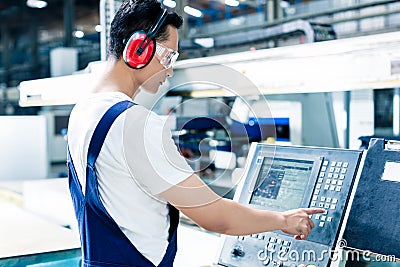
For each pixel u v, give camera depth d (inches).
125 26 48.3
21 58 292.2
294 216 47.7
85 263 49.4
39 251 71.3
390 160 47.7
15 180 144.6
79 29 173.2
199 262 61.2
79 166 49.2
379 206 46.3
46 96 100.2
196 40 129.3
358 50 48.7
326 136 93.7
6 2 283.7
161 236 49.1
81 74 84.9
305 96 90.0
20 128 145.9
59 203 101.0
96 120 47.1
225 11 241.4
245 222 46.2
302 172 54.2
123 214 46.9
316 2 195.0
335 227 48.0
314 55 52.9
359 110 92.1
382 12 145.5
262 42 142.4
